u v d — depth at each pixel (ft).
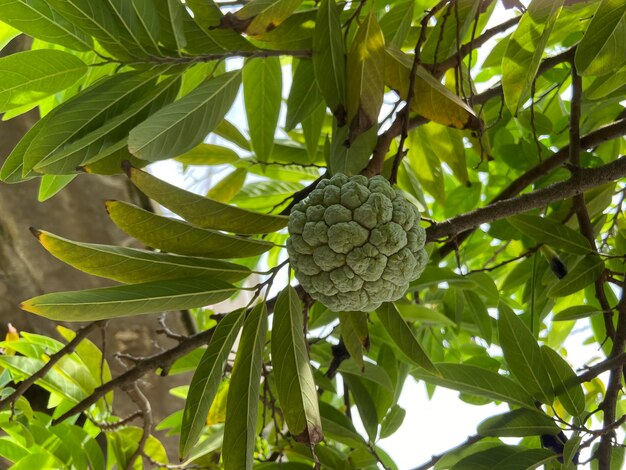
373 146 1.53
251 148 2.16
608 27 1.34
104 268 1.25
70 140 1.36
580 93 1.71
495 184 2.37
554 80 2.14
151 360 1.68
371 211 1.19
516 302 2.35
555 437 1.59
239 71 1.40
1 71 1.39
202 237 1.27
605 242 2.06
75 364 1.97
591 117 2.10
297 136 2.37
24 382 1.71
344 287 1.21
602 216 2.05
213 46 1.53
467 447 1.59
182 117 1.26
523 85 1.41
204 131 1.34
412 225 1.24
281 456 1.86
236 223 1.26
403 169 2.08
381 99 1.43
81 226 2.61
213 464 2.01
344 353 1.86
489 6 2.00
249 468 1.27
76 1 1.30
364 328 1.44
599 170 1.50
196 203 1.20
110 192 2.59
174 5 1.40
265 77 1.97
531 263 2.10
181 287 1.27
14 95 1.43
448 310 2.10
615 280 1.74
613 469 1.65
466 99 1.57
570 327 2.27
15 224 2.54
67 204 2.57
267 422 2.13
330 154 1.54
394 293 1.24
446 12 1.59
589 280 1.72
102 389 1.69
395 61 1.47
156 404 2.75
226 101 1.39
